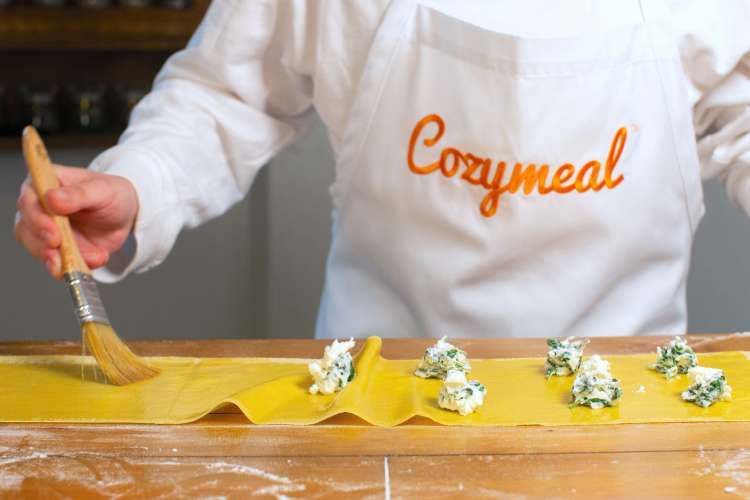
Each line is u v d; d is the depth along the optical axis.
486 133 1.23
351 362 1.00
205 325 2.37
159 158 1.24
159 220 1.21
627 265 1.30
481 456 0.85
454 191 1.26
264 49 1.34
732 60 1.27
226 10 1.31
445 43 1.23
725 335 1.17
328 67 1.29
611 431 0.89
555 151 1.23
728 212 2.22
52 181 1.03
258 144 1.37
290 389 0.99
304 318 2.30
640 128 1.26
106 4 2.19
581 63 1.22
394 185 1.28
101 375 1.04
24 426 0.91
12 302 2.36
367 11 1.26
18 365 1.08
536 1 1.24
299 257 2.27
